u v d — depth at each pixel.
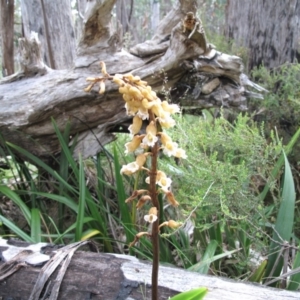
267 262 1.46
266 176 1.73
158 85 1.86
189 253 1.57
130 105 0.70
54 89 1.83
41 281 1.10
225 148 1.58
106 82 1.79
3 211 2.11
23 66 1.89
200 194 1.35
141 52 1.82
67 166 1.92
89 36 1.79
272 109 2.39
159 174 0.76
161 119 0.71
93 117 1.90
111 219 1.85
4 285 1.15
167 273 1.13
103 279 1.11
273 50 2.68
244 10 2.73
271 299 1.03
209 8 5.16
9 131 1.93
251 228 1.45
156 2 6.09
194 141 1.49
